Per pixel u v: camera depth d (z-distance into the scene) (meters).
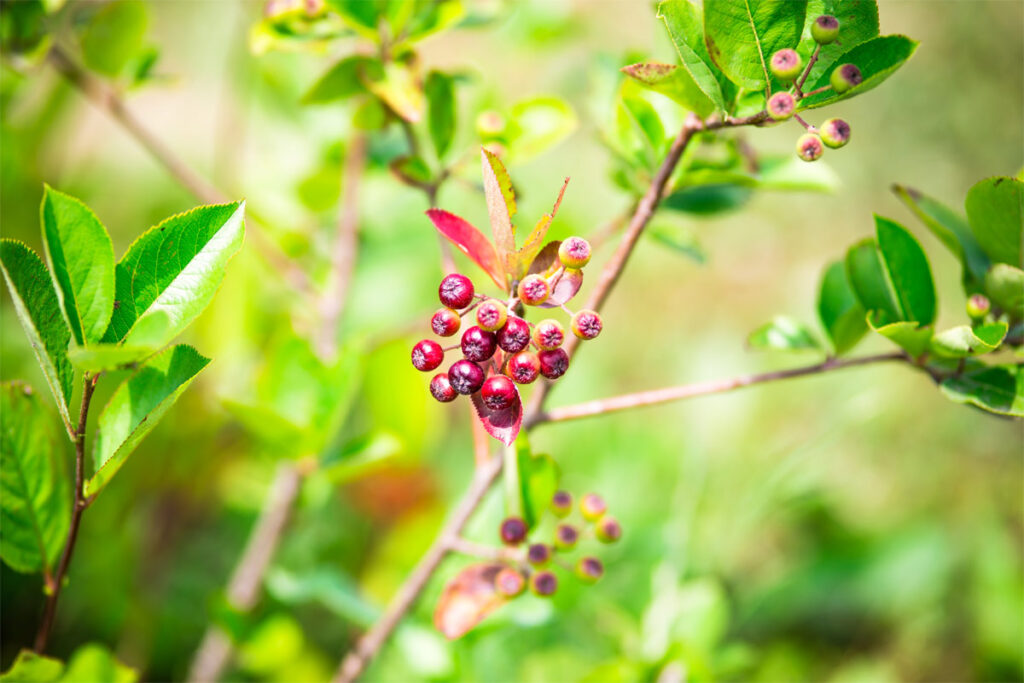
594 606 0.72
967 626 0.94
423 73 0.60
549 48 0.90
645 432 0.99
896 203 1.39
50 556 0.52
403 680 0.77
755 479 0.92
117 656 0.83
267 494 0.84
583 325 0.47
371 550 0.96
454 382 0.47
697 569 0.80
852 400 0.89
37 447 0.52
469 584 0.55
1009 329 0.54
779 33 0.50
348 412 0.94
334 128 0.83
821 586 0.94
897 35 0.49
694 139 0.57
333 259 0.77
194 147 1.23
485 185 0.48
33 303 0.47
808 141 0.49
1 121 0.86
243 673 0.83
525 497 0.55
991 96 1.32
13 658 0.82
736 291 1.47
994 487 1.14
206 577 0.93
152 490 0.87
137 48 0.68
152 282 0.48
